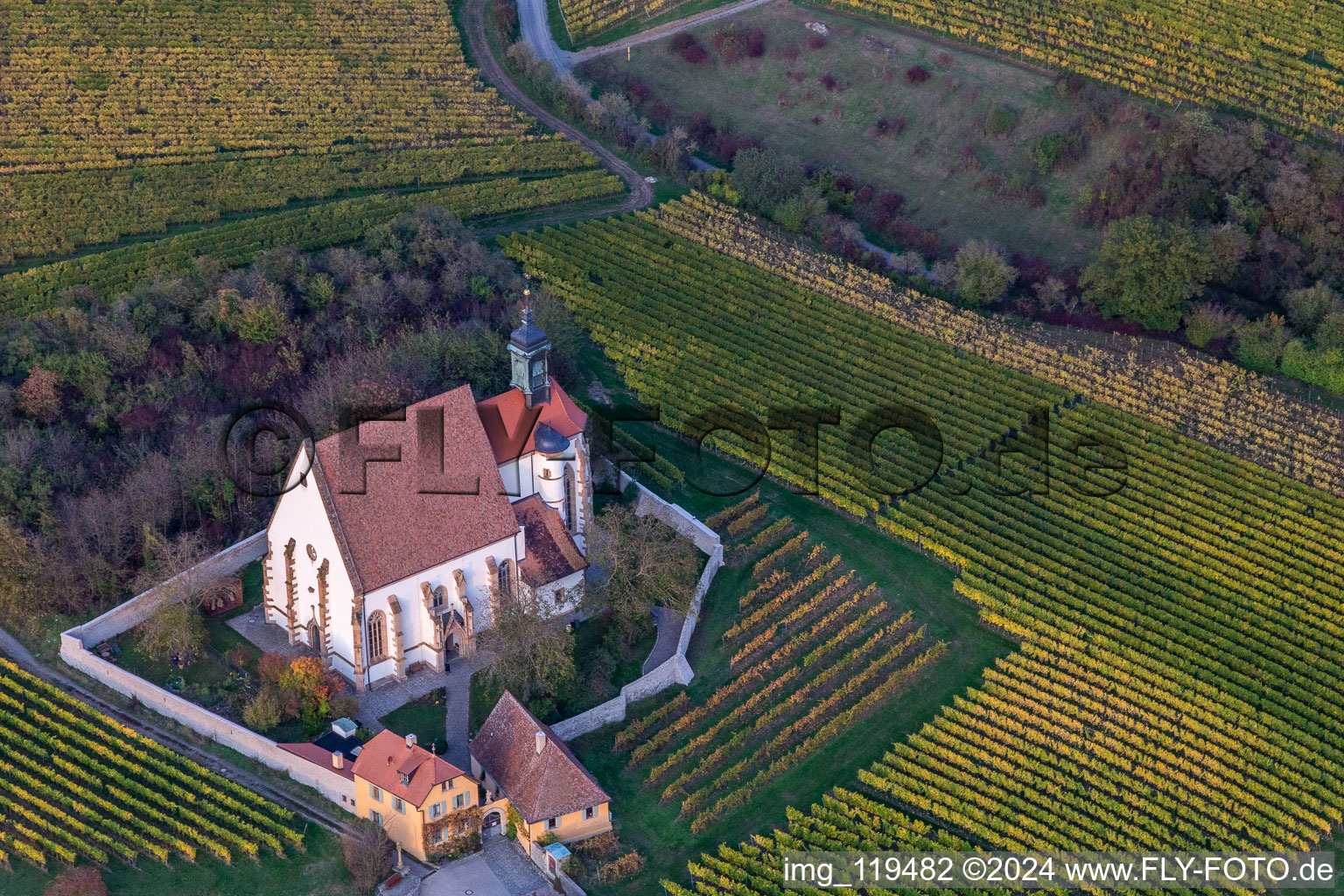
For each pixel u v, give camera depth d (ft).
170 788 409.08
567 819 398.01
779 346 603.26
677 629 471.21
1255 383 598.75
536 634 428.56
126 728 425.28
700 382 581.53
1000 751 435.53
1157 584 503.61
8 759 418.92
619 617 463.42
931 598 498.69
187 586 450.30
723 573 499.92
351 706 426.10
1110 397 587.68
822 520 528.63
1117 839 412.16
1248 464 559.38
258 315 552.00
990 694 458.09
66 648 447.83
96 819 401.49
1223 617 488.85
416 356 541.34
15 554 461.78
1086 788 427.33
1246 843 416.87
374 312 577.02
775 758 436.76
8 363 531.09
